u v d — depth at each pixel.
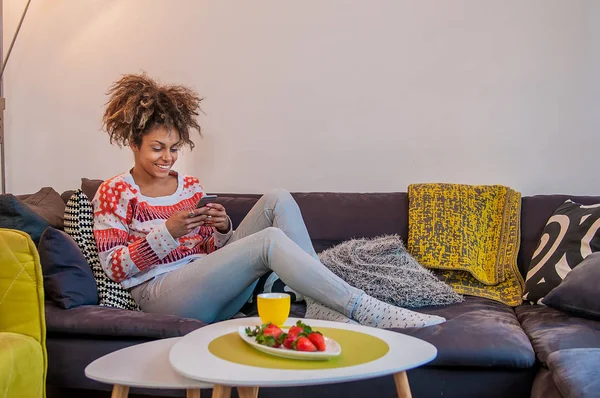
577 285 1.78
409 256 2.22
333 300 1.64
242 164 2.89
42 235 1.83
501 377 1.55
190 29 2.95
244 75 2.88
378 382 1.58
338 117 2.77
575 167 2.54
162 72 2.99
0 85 3.17
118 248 1.87
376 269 2.14
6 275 1.59
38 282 1.60
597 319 1.73
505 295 2.20
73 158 3.11
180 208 2.05
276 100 2.84
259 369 1.08
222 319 1.95
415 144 2.69
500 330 1.64
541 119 2.56
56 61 3.12
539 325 1.76
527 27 2.57
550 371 1.46
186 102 2.09
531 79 2.57
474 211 2.35
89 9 3.08
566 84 2.54
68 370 1.70
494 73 2.61
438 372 1.57
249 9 2.87
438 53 2.66
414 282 2.08
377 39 2.72
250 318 1.50
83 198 1.93
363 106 2.74
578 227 2.09
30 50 3.16
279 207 2.01
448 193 2.38
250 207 2.46
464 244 2.28
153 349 1.39
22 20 2.94
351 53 2.75
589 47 2.52
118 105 2.04
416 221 2.34
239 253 1.75
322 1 2.78
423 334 1.60
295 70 2.82
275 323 1.35
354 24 2.75
